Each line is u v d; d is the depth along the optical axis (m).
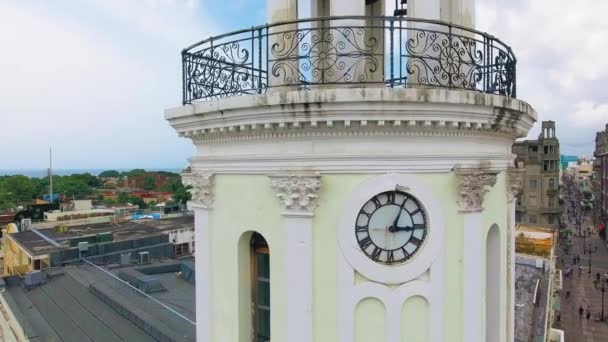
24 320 21.92
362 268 8.23
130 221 53.41
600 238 115.25
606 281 73.75
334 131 8.00
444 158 8.34
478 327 8.66
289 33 8.69
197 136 9.66
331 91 7.58
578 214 153.00
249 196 9.00
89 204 81.44
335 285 8.28
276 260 8.66
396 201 8.33
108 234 39.31
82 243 33.44
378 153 8.04
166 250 36.66
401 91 7.57
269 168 8.59
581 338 52.06
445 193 8.45
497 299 10.00
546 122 87.88
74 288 25.12
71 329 20.33
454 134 8.35
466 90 8.11
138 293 22.61
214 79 9.23
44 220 59.78
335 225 8.23
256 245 9.54
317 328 8.34
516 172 10.38
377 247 8.30
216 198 9.59
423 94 7.63
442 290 8.46
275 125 8.16
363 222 8.26
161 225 48.72
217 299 9.65
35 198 121.50
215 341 9.71
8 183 122.06
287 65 8.95
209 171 9.59
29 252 35.38
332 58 8.79
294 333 8.38
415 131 8.05
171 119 9.86
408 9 9.39
